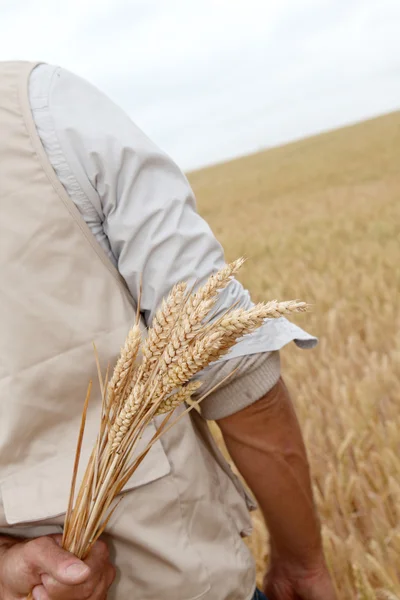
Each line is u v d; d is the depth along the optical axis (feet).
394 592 6.81
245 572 4.02
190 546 3.77
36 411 3.57
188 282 3.56
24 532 3.84
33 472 3.64
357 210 38.42
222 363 3.66
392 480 8.50
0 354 3.53
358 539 8.92
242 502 4.30
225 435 4.07
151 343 2.96
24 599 3.56
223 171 116.98
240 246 35.65
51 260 3.51
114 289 3.63
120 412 3.19
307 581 4.65
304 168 83.10
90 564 3.51
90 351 3.58
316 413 11.79
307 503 4.30
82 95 3.62
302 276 23.54
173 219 3.58
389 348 15.21
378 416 11.37
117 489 3.39
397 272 19.56
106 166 3.49
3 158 3.47
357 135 113.80
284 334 3.83
